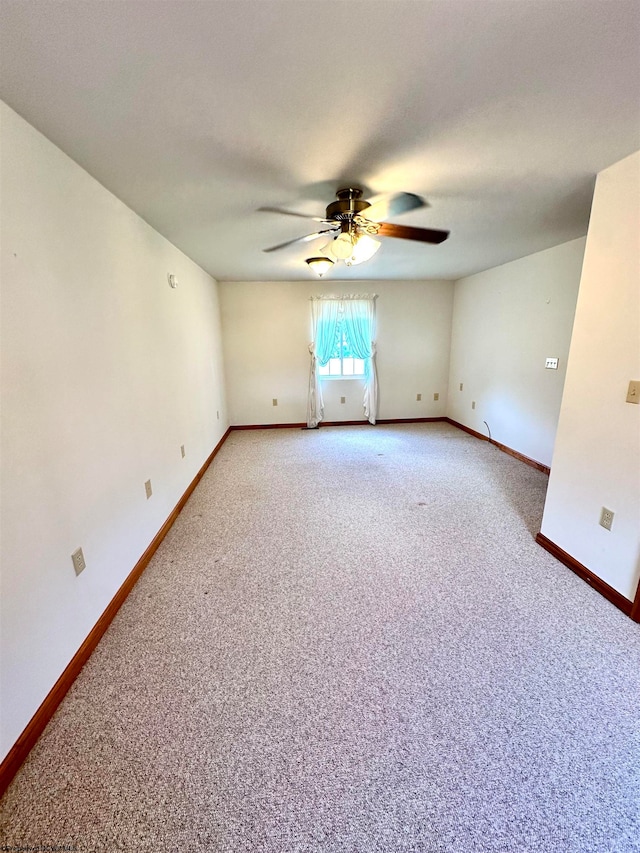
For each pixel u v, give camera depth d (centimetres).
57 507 148
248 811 111
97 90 120
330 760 124
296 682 153
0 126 124
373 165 178
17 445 128
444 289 552
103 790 117
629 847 102
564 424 223
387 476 375
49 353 146
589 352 203
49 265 148
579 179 198
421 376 580
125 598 203
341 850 103
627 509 185
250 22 96
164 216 241
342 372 576
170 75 114
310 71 114
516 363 416
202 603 199
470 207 238
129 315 221
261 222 255
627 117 142
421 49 106
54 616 144
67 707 143
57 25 94
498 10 94
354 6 92
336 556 241
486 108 135
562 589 206
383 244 329
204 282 425
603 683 150
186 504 320
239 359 543
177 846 104
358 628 181
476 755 125
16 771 121
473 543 253
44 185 146
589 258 200
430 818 109
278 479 373
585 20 97
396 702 144
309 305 535
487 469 389
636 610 181
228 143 155
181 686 151
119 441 203
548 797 113
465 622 183
